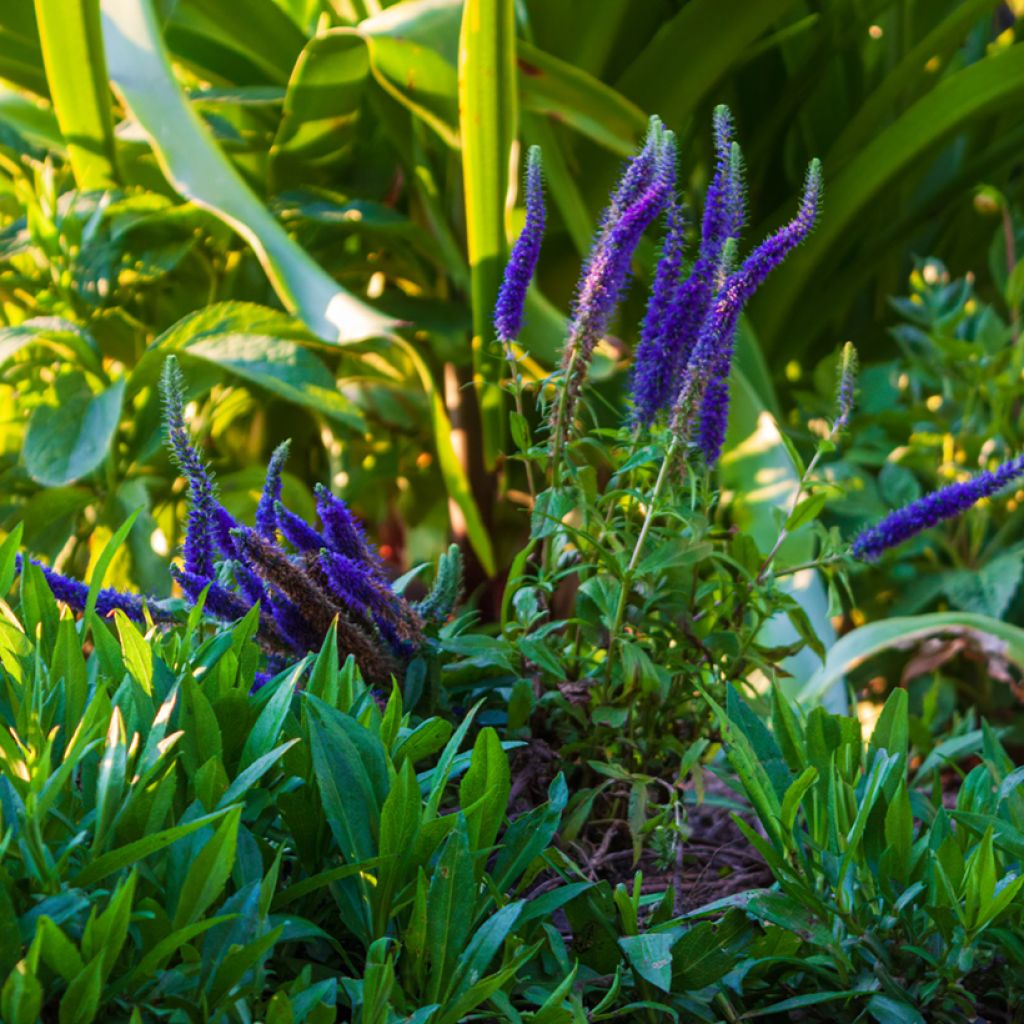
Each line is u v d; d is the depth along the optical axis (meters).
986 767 1.29
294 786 1.21
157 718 1.17
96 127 1.76
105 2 1.74
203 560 1.33
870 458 1.87
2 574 1.27
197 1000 1.14
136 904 1.15
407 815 1.19
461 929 1.17
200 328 1.67
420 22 1.69
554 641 1.41
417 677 1.32
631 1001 1.24
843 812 1.24
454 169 1.87
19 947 1.11
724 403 1.33
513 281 1.34
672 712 1.39
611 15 1.88
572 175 1.94
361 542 1.34
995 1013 1.25
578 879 1.31
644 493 1.37
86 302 1.77
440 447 1.71
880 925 1.22
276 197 1.87
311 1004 1.14
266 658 1.36
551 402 1.36
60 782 1.14
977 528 1.83
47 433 1.66
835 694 1.59
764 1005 1.24
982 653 1.72
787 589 1.61
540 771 1.36
